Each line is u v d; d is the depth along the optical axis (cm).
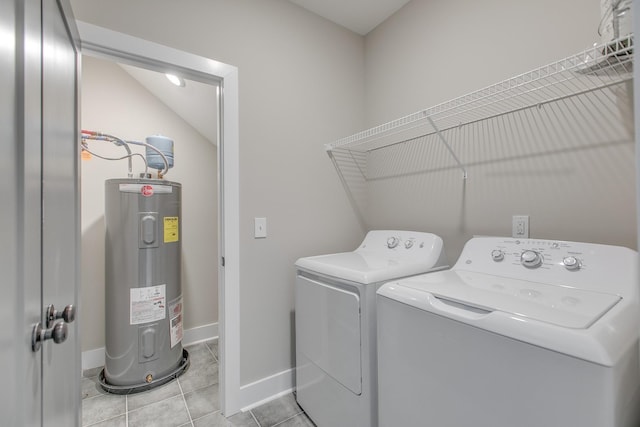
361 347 124
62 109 92
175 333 213
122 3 136
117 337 195
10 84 53
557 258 108
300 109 197
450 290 101
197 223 270
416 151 192
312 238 202
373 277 125
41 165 70
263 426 158
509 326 75
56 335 68
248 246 174
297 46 196
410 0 194
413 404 99
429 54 183
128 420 166
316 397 152
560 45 126
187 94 230
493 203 151
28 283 60
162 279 205
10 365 52
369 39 229
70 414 105
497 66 148
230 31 168
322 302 146
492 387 77
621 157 111
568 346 65
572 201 124
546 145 131
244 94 173
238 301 170
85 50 133
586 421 62
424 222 187
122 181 193
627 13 90
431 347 93
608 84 114
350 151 223
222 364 168
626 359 66
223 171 166
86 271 222
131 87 242
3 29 50
